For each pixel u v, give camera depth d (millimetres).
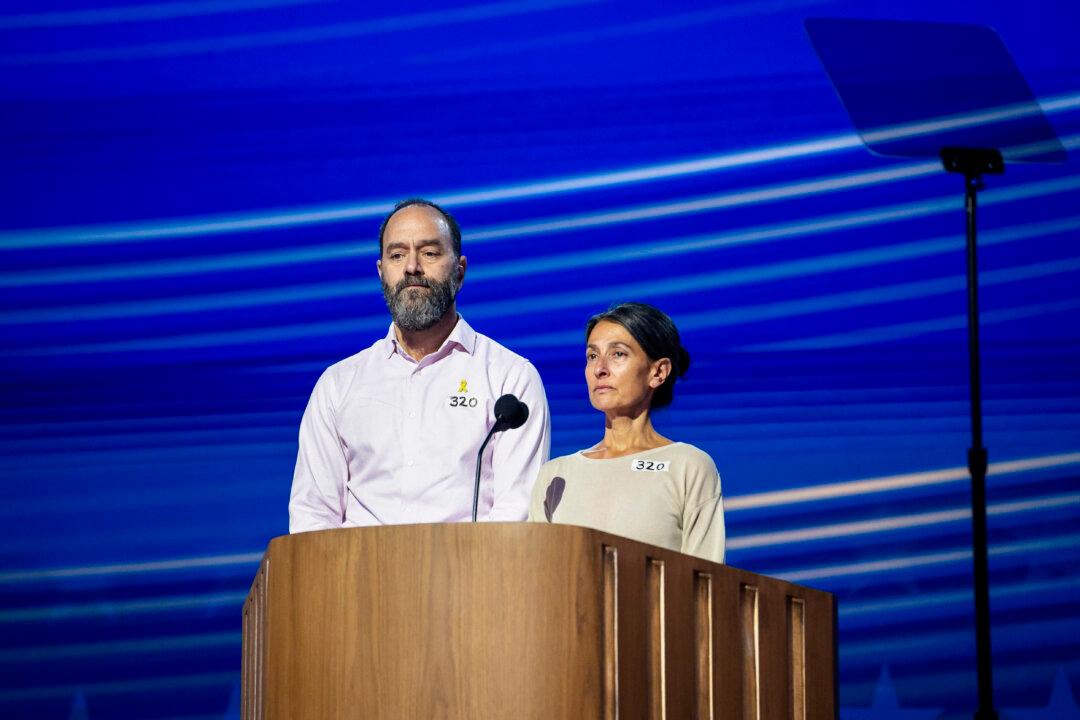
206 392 8430
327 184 8594
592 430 8359
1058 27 8758
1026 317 8531
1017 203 8625
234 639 8250
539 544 4219
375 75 8664
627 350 5656
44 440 8344
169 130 8602
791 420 8414
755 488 8359
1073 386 8477
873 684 8219
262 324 8492
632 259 8531
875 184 8602
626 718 4219
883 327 8492
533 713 4145
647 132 8633
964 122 8672
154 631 8234
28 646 8180
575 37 8703
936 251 8547
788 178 8602
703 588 4574
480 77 8672
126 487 8328
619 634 4242
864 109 8648
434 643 4211
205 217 8555
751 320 8484
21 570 8234
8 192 8500
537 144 8617
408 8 8703
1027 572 8320
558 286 8500
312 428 6500
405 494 6266
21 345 8398
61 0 8641
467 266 8508
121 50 8633
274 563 4520
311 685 4316
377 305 8523
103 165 8562
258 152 8602
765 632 4770
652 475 5488
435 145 8625
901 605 8289
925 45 8703
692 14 8719
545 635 4180
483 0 8711
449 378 6426
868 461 8383
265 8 8695
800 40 8703
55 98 8586
